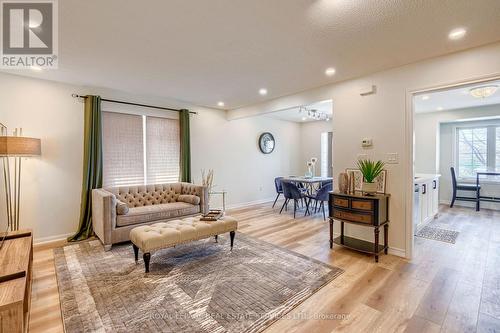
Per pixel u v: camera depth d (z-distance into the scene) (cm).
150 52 272
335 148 374
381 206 301
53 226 373
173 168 507
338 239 351
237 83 386
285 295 224
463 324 184
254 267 280
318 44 253
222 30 226
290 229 432
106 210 331
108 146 424
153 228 292
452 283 243
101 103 412
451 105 546
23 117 350
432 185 474
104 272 269
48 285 245
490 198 564
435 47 257
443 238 375
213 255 315
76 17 203
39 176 362
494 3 183
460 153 630
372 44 252
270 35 235
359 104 347
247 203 656
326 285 242
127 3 184
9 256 200
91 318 192
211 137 572
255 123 676
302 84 388
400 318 192
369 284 243
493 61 245
